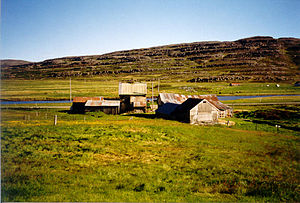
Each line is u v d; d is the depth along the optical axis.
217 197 12.30
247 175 16.59
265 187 14.05
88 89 141.00
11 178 12.70
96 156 19.00
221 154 22.39
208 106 46.41
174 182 14.50
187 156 21.06
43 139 23.14
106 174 15.02
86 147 21.19
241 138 31.02
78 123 36.91
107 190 12.15
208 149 24.14
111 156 19.44
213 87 152.50
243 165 19.16
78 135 25.92
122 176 14.87
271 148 25.98
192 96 66.62
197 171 16.91
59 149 20.06
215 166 18.41
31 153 18.06
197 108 45.34
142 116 54.50
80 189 11.99
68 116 49.34
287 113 58.22
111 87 155.12
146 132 30.09
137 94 67.50
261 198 12.46
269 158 21.80
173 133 30.75
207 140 28.86
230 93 125.38
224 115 57.66
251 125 45.12
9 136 23.41
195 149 23.78
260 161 20.59
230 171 17.38
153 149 22.77
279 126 44.22
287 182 15.16
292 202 12.05
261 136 33.34
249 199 12.09
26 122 35.75
